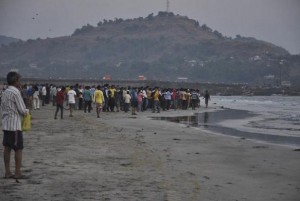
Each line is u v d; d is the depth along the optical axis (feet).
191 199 27.84
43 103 163.63
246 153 51.65
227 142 63.21
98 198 27.20
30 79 392.88
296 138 75.20
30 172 35.01
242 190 31.35
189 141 62.90
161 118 114.52
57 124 83.20
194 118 120.78
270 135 80.69
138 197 27.78
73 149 49.47
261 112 175.83
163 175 35.55
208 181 34.01
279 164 43.57
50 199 26.61
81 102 138.21
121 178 33.68
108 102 131.75
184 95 162.91
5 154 32.19
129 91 134.62
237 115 147.13
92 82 428.97
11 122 31.37
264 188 32.32
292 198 29.37
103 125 84.02
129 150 50.11
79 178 33.17
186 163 42.65
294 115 154.71
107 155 45.68
